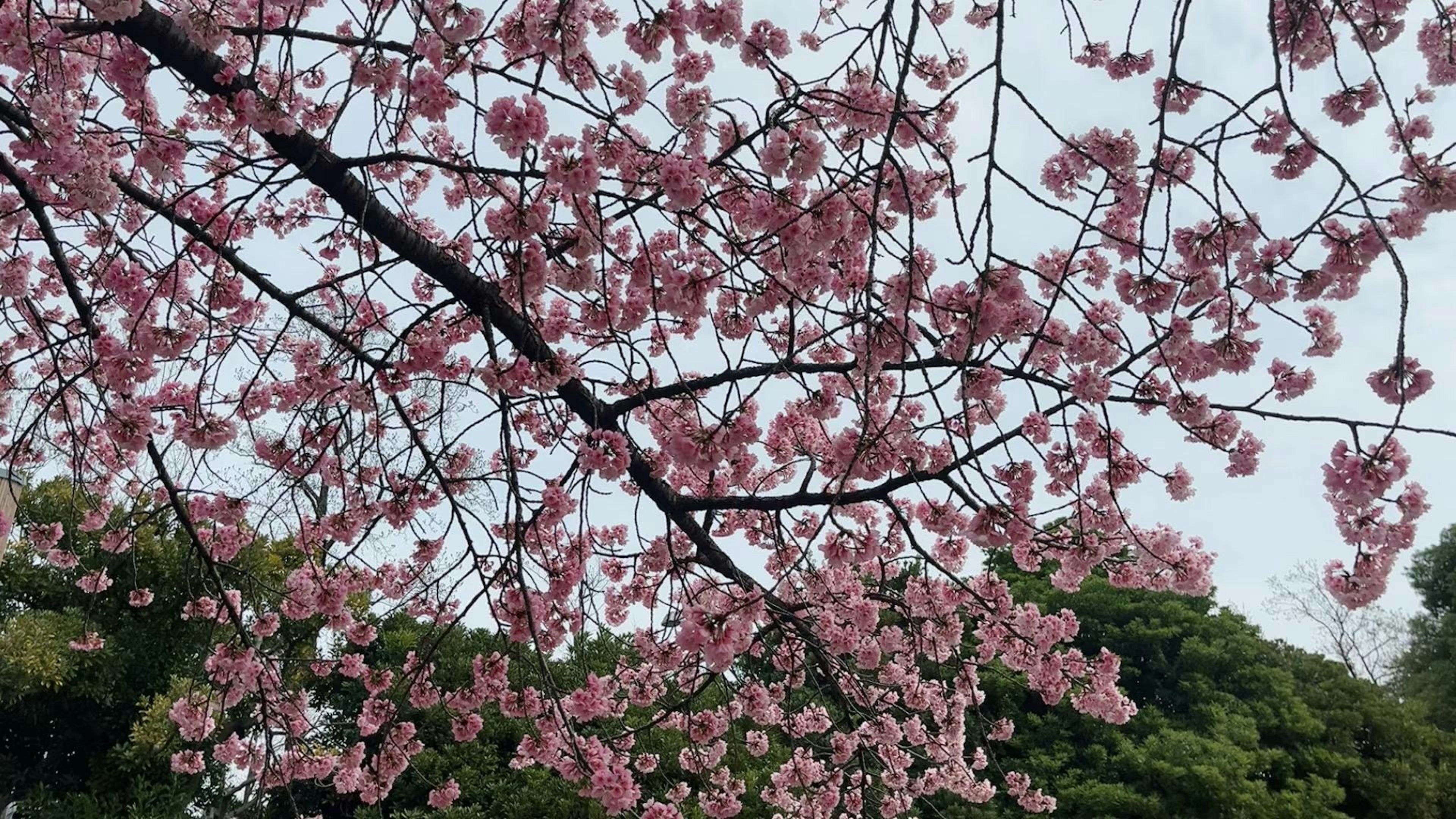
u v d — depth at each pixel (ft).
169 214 8.04
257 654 11.30
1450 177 6.70
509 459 8.46
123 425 8.73
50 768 27.94
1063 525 11.82
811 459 10.78
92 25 7.39
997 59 6.11
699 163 7.38
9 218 9.91
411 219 13.01
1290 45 6.64
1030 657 13.69
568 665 14.35
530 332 8.36
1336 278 7.83
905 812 16.56
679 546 13.62
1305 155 8.08
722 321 11.68
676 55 7.30
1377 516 8.02
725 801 13.87
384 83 8.14
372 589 12.66
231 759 13.30
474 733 11.39
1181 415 8.86
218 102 7.72
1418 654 67.36
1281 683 41.55
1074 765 36.65
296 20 8.18
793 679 14.75
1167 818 33.63
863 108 8.70
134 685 28.48
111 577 20.53
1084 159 8.88
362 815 23.29
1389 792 38.78
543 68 7.17
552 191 9.31
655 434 10.75
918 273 8.38
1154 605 43.45
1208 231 8.19
